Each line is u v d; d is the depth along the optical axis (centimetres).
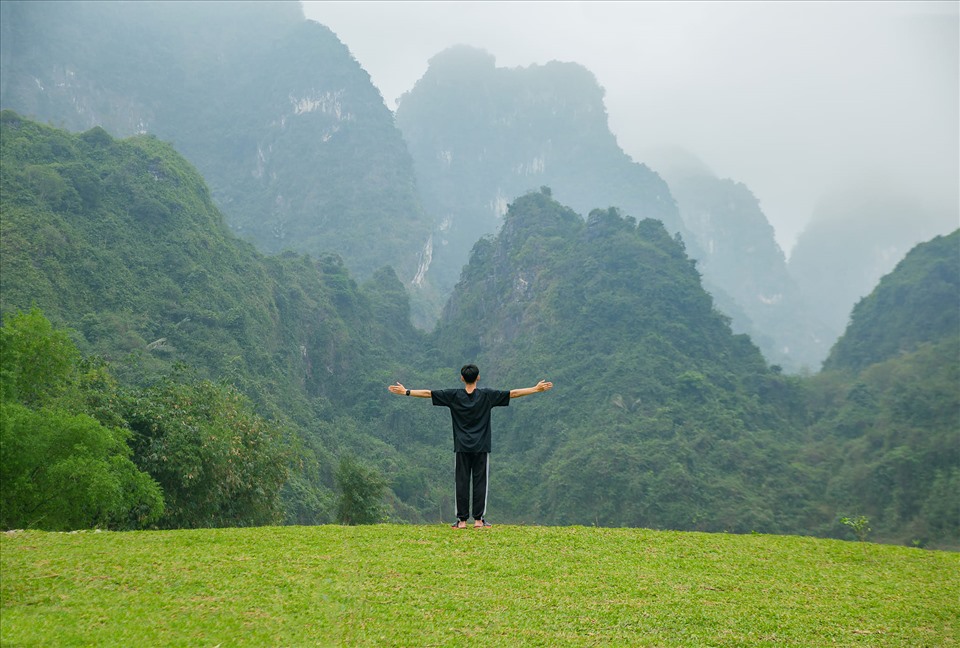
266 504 4506
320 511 8388
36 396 3209
